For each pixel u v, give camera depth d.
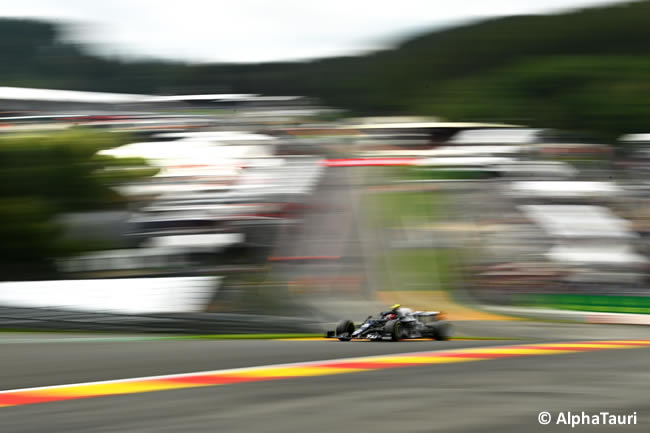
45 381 8.61
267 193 54.56
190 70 159.00
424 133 85.94
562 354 11.51
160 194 50.94
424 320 18.61
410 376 8.56
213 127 91.56
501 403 6.55
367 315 30.22
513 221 46.16
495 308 31.75
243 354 11.56
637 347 13.44
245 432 5.51
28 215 38.94
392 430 5.49
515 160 65.69
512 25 138.88
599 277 34.69
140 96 153.00
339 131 90.50
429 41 148.00
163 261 37.91
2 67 166.00
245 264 37.75
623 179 57.62
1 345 13.69
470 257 39.41
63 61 166.75
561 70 112.88
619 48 125.12
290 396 7.12
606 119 88.50
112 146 65.50
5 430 5.84
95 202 46.19
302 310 30.02
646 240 40.88
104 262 37.91
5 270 37.47
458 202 52.00
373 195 54.59
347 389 7.52
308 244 42.03
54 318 22.75
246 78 150.75
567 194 52.25
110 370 9.55
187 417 6.15
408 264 38.59
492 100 106.88
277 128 93.25
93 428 5.80
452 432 5.41
